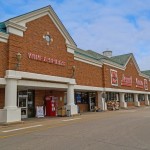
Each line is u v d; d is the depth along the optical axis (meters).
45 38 22.45
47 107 25.61
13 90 18.25
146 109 38.19
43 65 21.78
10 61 18.42
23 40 19.88
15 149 8.30
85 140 9.79
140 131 12.41
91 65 31.59
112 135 11.08
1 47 18.14
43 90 25.91
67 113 25.02
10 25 18.80
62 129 13.64
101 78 34.09
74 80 26.19
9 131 13.56
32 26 21.00
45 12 22.61
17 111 17.98
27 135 11.63
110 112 30.55
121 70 41.84
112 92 39.91
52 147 8.49
